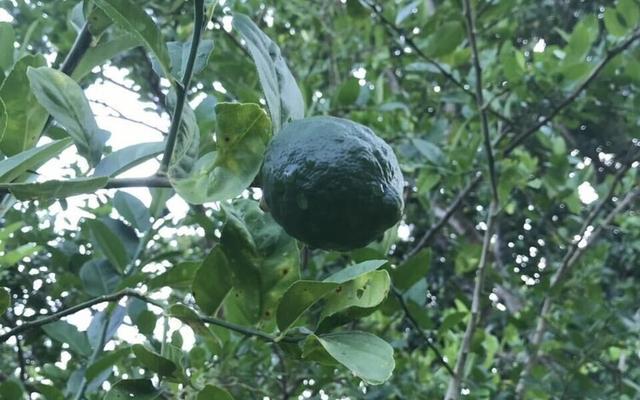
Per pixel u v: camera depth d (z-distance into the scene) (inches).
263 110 44.3
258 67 46.5
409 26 149.0
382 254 80.0
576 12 254.5
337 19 180.9
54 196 41.6
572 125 147.3
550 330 133.8
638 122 147.3
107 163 47.3
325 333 46.0
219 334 101.9
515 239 232.1
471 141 132.1
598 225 159.6
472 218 235.9
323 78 211.3
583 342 131.2
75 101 47.2
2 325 122.3
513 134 159.2
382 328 128.5
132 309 85.7
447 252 220.2
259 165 45.1
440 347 145.7
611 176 153.3
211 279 51.1
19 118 50.7
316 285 44.6
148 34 43.2
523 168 129.4
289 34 201.8
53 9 151.8
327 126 44.4
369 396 113.5
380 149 45.4
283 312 45.8
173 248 134.8
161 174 44.1
